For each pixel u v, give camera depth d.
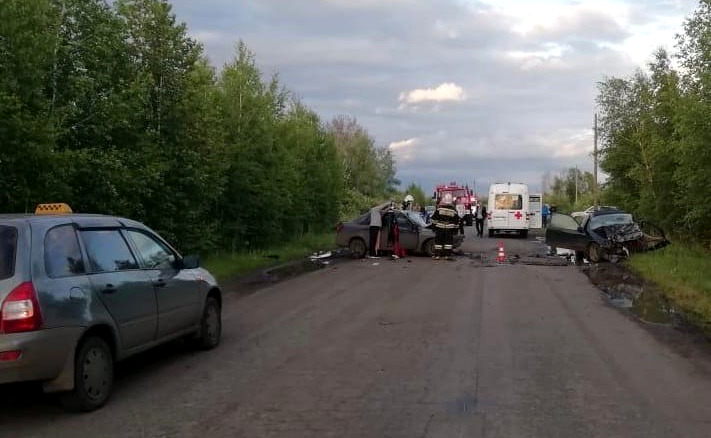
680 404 6.36
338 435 5.49
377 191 71.19
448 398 6.52
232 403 6.39
